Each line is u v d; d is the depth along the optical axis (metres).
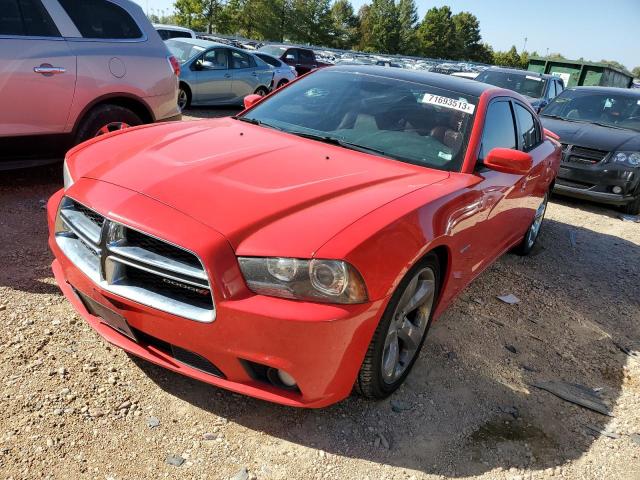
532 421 2.93
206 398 2.67
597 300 4.75
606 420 3.06
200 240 2.21
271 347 2.20
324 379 2.31
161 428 2.46
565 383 3.35
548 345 3.80
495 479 2.50
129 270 2.42
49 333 2.95
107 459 2.26
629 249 6.36
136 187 2.50
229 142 3.17
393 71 4.08
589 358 3.73
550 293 4.70
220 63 12.41
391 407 2.82
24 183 5.25
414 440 2.63
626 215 7.93
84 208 2.63
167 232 2.25
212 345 2.25
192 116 11.12
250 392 2.32
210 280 2.18
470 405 2.96
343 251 2.23
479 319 3.96
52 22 4.84
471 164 3.38
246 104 4.21
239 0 56.59
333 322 2.20
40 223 4.34
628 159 7.54
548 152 5.14
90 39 5.10
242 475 2.28
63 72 4.84
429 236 2.62
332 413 2.71
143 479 2.20
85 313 2.69
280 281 2.20
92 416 2.46
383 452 2.53
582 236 6.61
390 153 3.34
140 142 3.14
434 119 3.57
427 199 2.77
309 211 2.43
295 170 2.82
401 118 3.58
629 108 8.88
